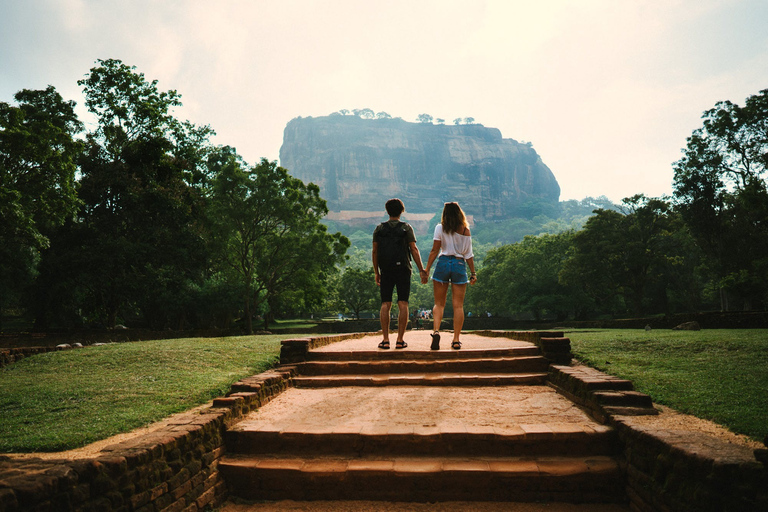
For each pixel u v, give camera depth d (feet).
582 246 163.02
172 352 29.96
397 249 23.16
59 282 94.89
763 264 91.56
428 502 12.02
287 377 20.53
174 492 10.89
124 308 124.36
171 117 103.35
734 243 118.73
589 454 12.77
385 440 13.29
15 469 8.37
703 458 8.45
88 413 17.39
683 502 8.92
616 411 13.76
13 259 96.43
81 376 24.79
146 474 10.07
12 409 18.78
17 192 64.49
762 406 13.96
